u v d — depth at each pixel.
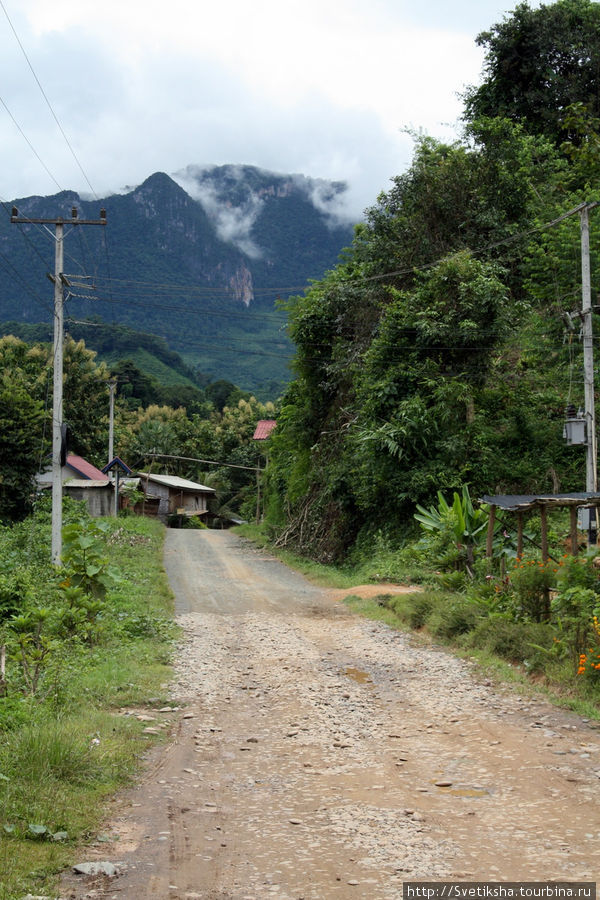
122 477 45.38
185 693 9.49
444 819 5.43
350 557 25.23
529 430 23.11
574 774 6.28
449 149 29.11
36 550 19.59
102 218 18.62
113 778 6.15
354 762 6.88
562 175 28.50
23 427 27.77
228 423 70.81
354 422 26.23
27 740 6.14
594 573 10.98
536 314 25.25
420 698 9.21
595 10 34.94
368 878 4.46
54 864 4.49
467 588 15.34
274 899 4.18
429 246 27.94
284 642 13.04
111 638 12.20
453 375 24.02
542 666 9.62
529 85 36.34
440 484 21.98
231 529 43.44
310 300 30.69
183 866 4.61
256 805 5.76
